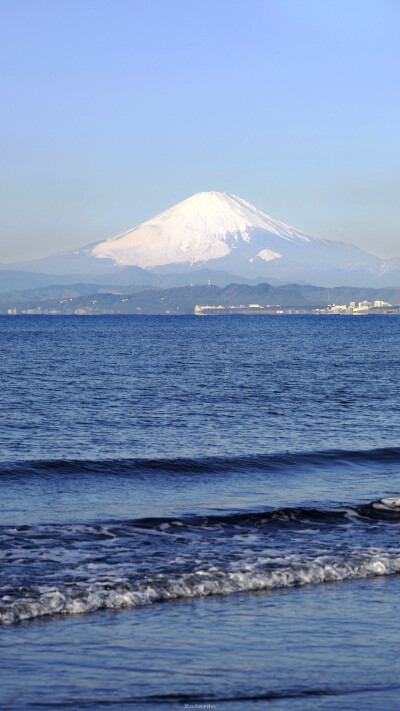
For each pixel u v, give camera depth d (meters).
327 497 25.62
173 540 19.23
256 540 19.44
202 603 14.64
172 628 13.20
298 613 14.09
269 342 168.00
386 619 13.80
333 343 163.75
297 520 21.72
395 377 78.75
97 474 28.64
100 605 14.30
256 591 15.44
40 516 21.88
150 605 14.48
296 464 31.61
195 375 80.12
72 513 22.39
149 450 35.19
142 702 10.09
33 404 53.56
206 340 178.62
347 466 31.69
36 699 10.14
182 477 28.81
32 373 81.56
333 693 10.45
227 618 13.77
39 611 13.83
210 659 11.78
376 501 23.80
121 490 26.33
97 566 16.66
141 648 12.23
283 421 45.94
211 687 10.64
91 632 12.92
